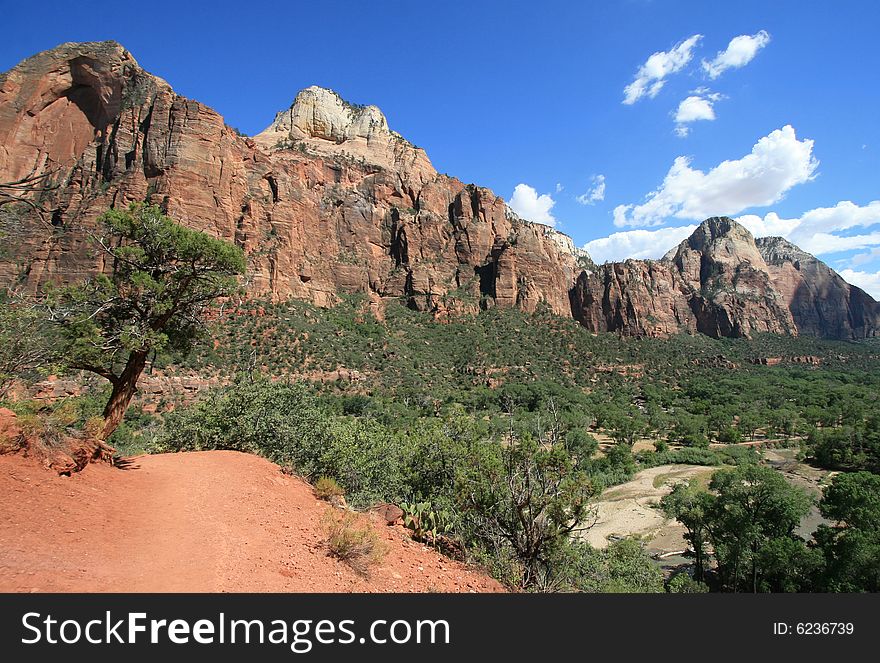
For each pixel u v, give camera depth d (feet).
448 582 23.59
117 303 37.60
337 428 49.29
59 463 25.79
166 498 28.19
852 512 92.38
